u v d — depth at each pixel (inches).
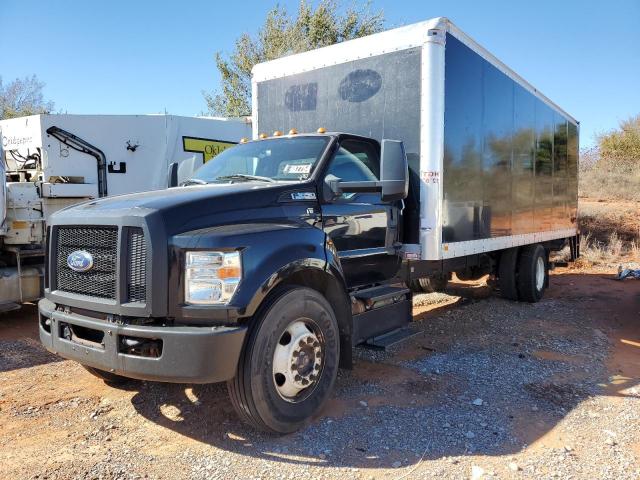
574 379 203.5
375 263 209.8
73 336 153.1
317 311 162.4
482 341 254.1
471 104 253.3
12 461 140.9
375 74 237.1
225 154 223.0
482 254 317.7
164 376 135.5
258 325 145.3
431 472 134.8
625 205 829.8
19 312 318.0
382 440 151.2
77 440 152.9
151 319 140.3
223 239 142.0
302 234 163.6
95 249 150.0
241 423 161.5
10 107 1088.2
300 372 157.0
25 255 290.4
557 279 456.4
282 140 211.3
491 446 148.6
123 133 402.6
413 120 226.5
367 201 205.8
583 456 143.8
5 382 199.5
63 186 303.3
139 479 131.6
